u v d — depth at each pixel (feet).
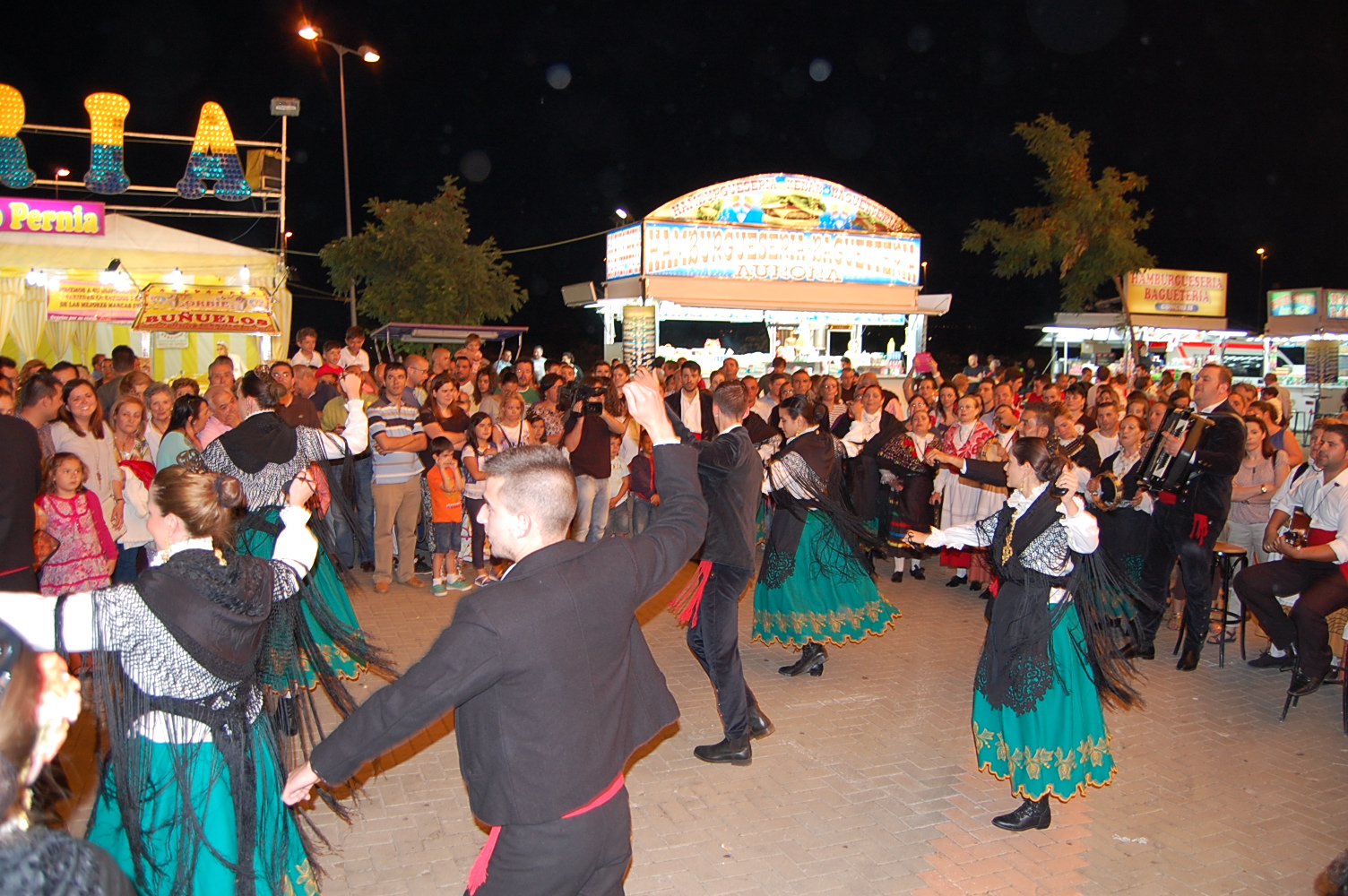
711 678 16.20
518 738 7.45
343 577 17.94
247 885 8.93
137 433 21.66
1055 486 13.76
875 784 15.42
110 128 51.60
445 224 76.48
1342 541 18.57
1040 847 13.57
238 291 44.34
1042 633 13.74
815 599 20.34
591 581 7.87
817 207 54.90
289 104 55.72
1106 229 71.41
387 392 25.72
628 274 53.72
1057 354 90.94
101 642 8.18
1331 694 20.16
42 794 5.97
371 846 13.19
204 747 8.82
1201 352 84.17
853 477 28.40
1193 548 20.99
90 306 48.39
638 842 13.42
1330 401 77.20
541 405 29.86
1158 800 15.11
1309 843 13.83
